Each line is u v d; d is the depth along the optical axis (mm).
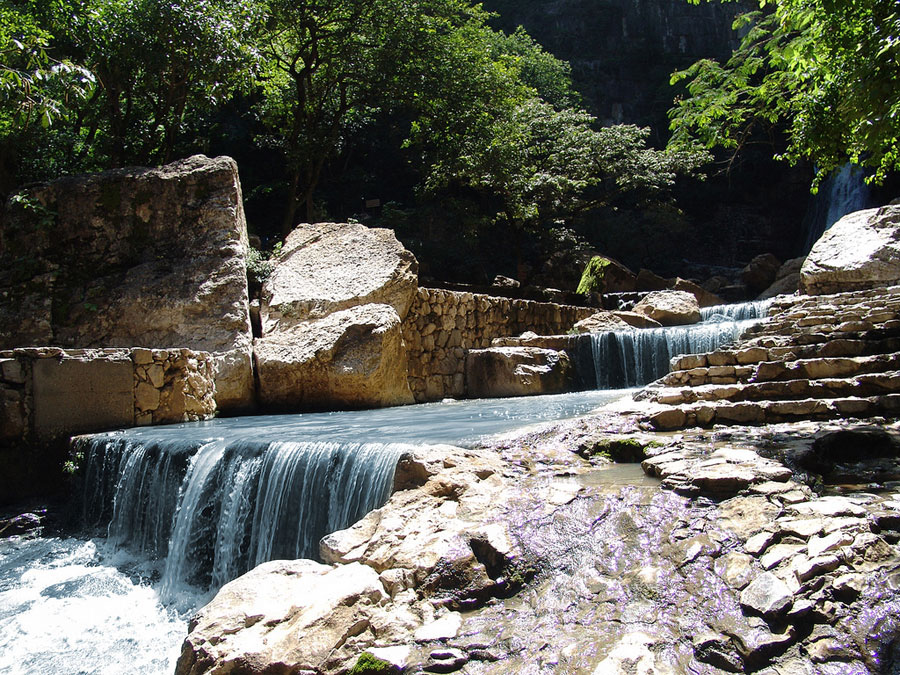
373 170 28594
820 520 3613
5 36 8758
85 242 11852
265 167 25484
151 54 13602
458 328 13445
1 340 11039
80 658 4895
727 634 3041
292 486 6027
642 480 4793
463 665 3250
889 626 2850
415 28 19312
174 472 7012
